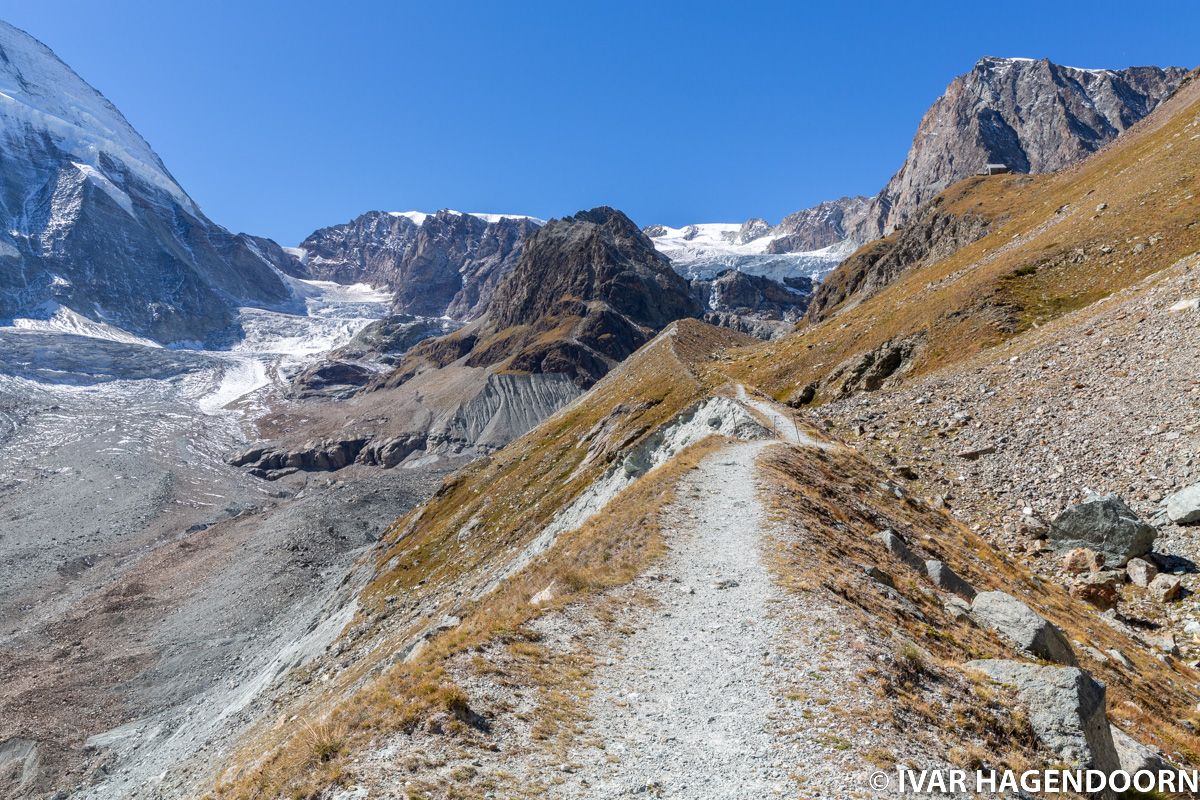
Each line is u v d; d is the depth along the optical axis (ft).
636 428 259.60
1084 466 118.11
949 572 77.61
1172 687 68.54
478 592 179.32
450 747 38.50
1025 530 110.32
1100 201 261.44
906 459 146.10
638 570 72.28
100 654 435.94
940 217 543.80
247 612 479.00
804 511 86.53
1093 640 75.46
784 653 48.34
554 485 286.87
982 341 199.11
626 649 53.16
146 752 281.33
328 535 654.94
